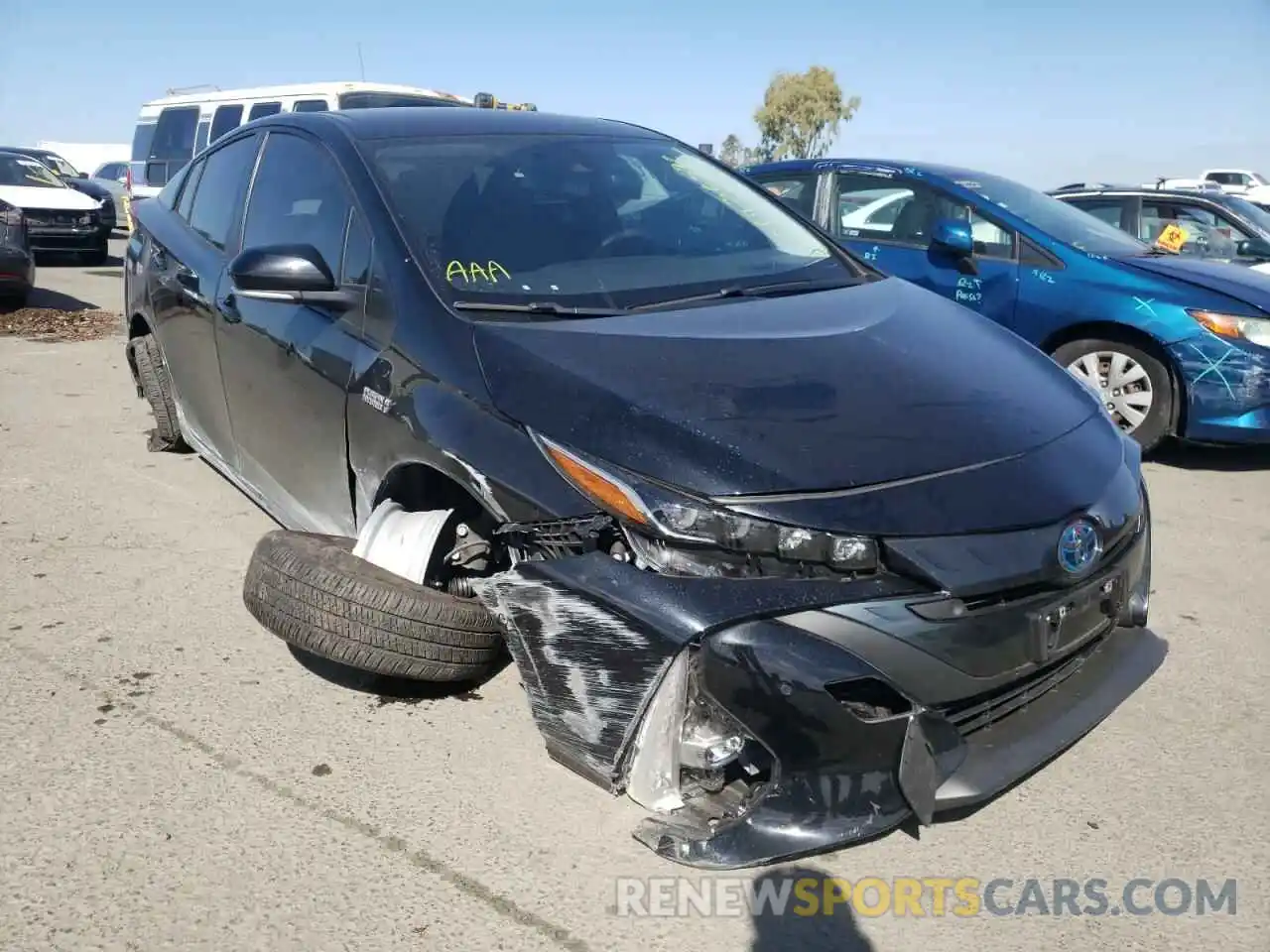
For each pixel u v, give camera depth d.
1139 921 2.34
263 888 2.40
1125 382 5.86
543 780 2.79
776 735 2.20
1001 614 2.35
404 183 3.39
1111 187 9.24
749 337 2.85
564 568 2.40
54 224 14.77
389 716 3.10
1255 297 5.56
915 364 2.83
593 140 3.93
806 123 60.84
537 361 2.69
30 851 2.51
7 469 5.38
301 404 3.45
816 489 2.31
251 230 4.07
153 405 5.39
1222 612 3.95
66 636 3.59
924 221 6.59
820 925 2.31
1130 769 2.92
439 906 2.34
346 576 2.83
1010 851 2.57
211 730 3.03
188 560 4.25
